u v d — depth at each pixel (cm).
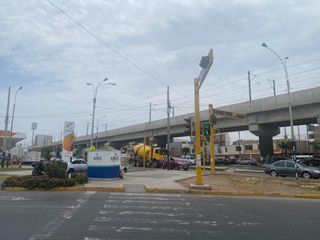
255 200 1500
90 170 2439
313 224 948
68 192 1639
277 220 1000
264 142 5834
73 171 2958
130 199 1403
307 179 2802
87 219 945
